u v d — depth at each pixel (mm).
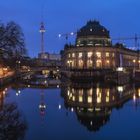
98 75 176125
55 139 48031
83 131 53250
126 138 49500
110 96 99750
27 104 78750
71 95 101625
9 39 108375
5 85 131375
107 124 58531
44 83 147375
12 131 49781
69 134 51000
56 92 109812
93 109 74750
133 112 70562
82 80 169125
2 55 108562
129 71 186125
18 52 112375
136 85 140500
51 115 65875
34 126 54500
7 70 155750
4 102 80938
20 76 183750
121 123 59438
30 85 135750
